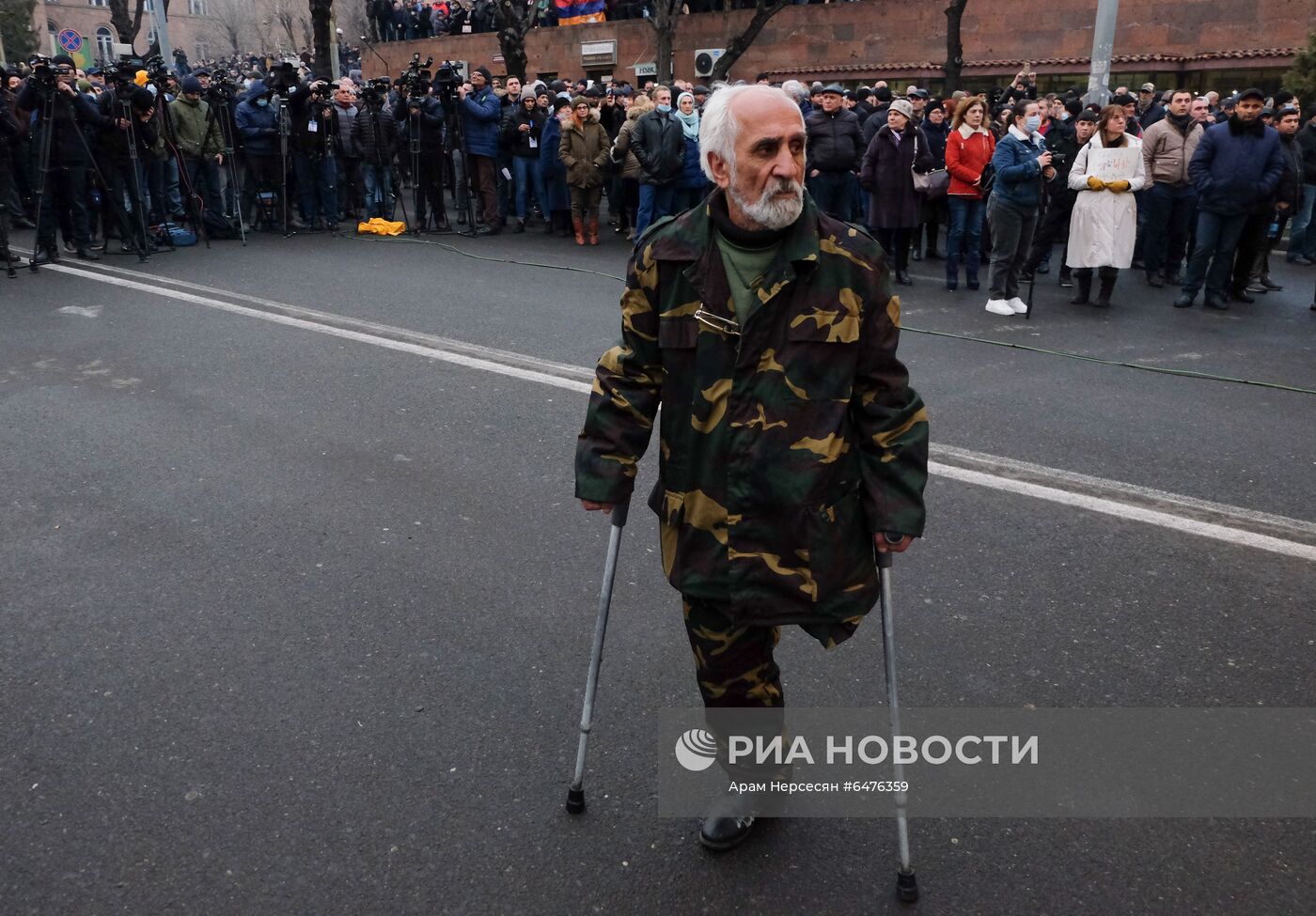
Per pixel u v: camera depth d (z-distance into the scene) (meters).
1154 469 5.10
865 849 2.64
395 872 2.54
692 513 2.37
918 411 2.32
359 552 4.13
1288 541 4.33
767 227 2.17
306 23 45.09
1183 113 9.80
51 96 9.48
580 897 2.48
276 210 13.03
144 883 2.49
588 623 3.65
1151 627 3.66
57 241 11.35
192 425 5.53
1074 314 8.72
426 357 6.81
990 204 8.57
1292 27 18.38
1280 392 6.47
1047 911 2.44
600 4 26.59
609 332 7.59
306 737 3.03
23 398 5.95
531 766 2.93
